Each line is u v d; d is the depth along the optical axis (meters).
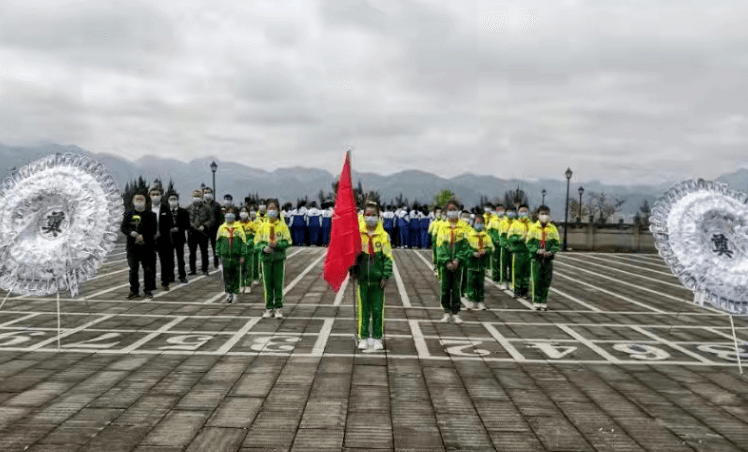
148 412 5.25
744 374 6.89
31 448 4.43
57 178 7.84
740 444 4.77
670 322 10.34
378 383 6.25
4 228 7.59
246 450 4.45
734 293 7.38
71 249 7.66
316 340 8.28
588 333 9.24
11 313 10.16
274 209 9.85
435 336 8.77
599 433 4.96
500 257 14.97
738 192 7.95
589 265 22.12
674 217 7.81
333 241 7.67
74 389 5.89
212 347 7.78
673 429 5.09
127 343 7.97
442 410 5.45
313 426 4.97
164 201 13.55
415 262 21.14
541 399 5.84
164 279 13.39
